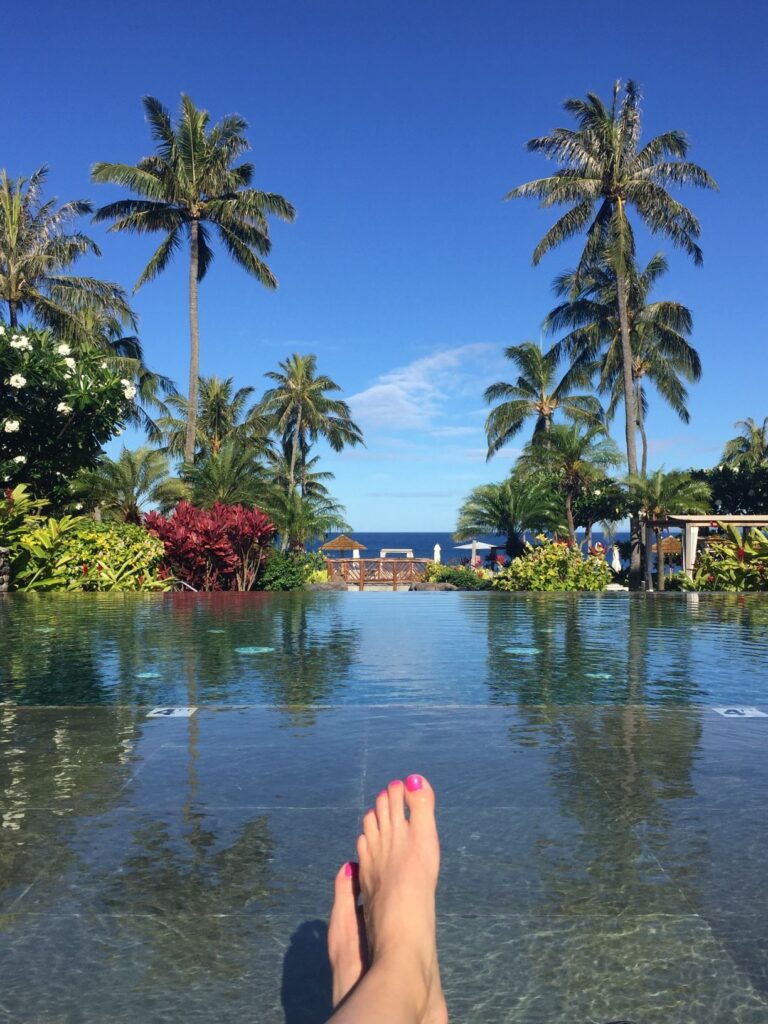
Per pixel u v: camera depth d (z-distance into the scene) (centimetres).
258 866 173
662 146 2844
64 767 247
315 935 145
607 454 3081
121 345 3180
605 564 1777
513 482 2997
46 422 1373
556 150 2844
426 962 132
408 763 250
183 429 3812
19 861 176
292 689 378
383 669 438
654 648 532
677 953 136
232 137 2791
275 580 1670
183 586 1458
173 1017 120
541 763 250
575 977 129
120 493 2114
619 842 185
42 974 131
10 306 2711
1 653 502
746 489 3394
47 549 1238
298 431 4497
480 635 613
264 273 2900
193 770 243
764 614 826
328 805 212
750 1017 118
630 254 2823
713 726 300
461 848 181
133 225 2759
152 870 171
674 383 3450
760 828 194
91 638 586
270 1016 120
